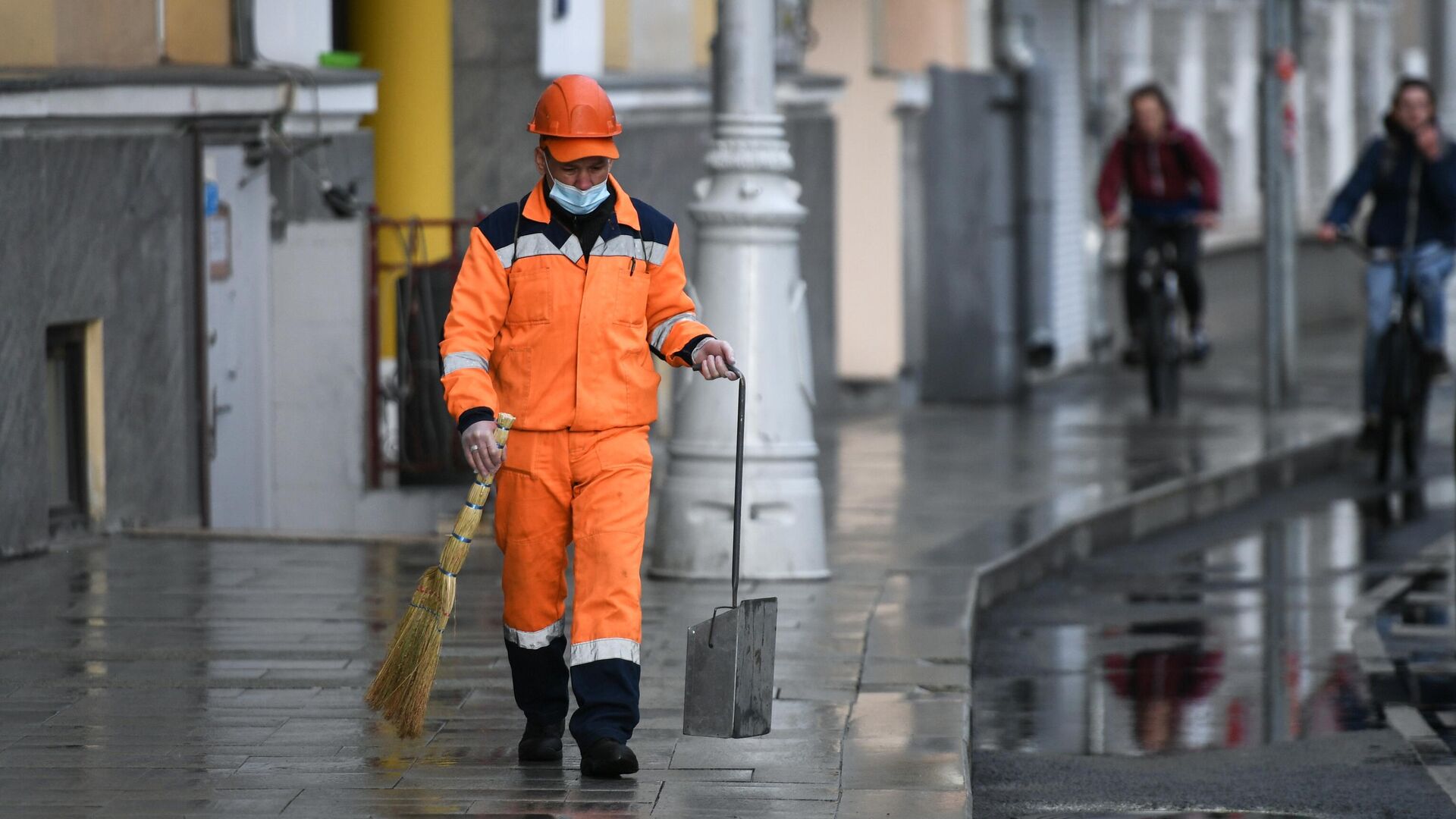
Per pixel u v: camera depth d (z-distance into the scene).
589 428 18.53
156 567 29.30
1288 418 54.16
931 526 35.06
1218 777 21.36
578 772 18.88
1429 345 46.41
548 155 18.36
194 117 33.28
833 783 18.58
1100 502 38.16
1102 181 54.91
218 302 34.38
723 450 29.17
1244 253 89.44
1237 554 36.59
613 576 18.67
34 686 22.06
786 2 52.06
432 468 37.12
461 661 23.58
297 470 36.47
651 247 18.86
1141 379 67.75
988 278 60.47
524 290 18.48
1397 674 26.38
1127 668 26.80
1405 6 106.00
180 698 21.59
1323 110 100.44
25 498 29.50
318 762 19.09
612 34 46.75
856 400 57.66
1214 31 88.12
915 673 23.28
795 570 29.28
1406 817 19.86
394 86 40.75
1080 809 20.08
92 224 30.86
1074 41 71.19
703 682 18.56
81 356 31.17
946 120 59.31
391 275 40.09
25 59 30.33
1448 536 38.62
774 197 29.25
